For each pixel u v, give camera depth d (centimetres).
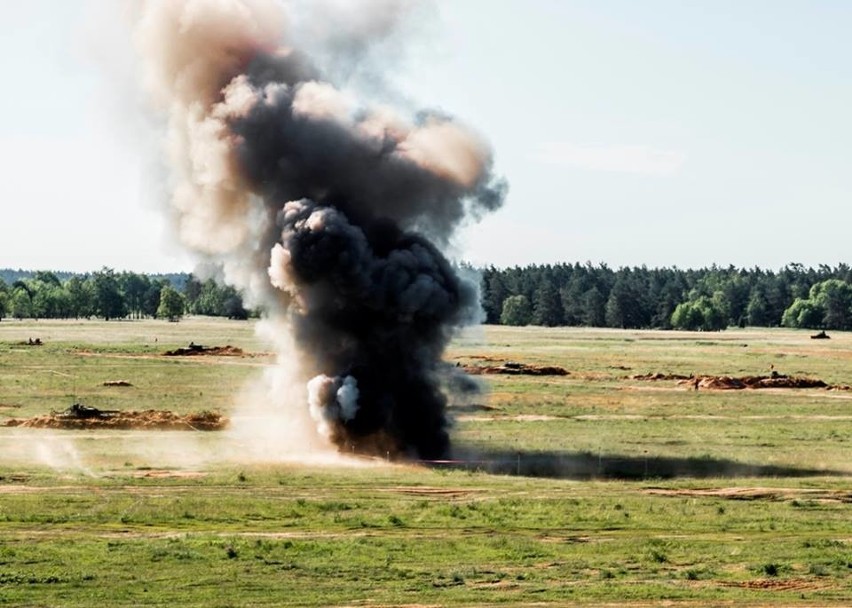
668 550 13175
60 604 10631
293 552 12838
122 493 16412
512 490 17450
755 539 13875
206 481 17675
